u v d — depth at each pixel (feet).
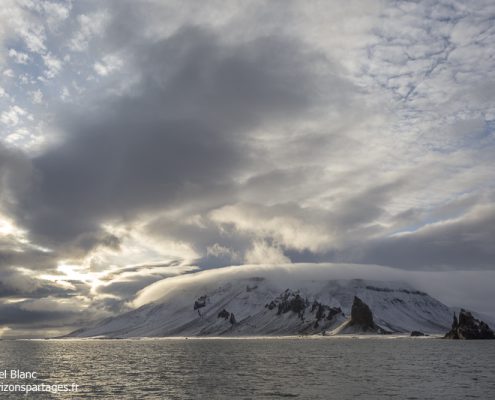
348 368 474.08
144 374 434.71
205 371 460.14
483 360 564.71
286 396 295.69
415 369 455.63
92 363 586.86
